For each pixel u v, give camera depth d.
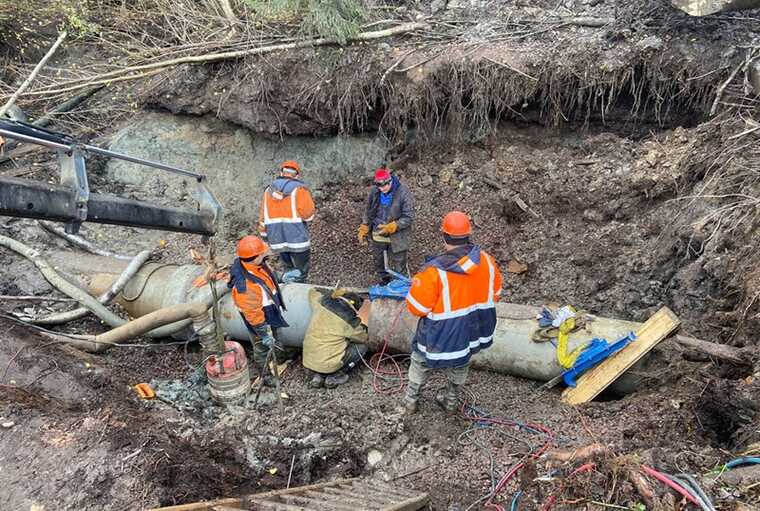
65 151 4.55
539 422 5.11
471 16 8.11
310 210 6.66
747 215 5.65
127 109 8.98
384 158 8.35
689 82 6.80
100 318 6.56
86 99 9.13
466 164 8.03
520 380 5.80
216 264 6.19
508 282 7.21
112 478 4.24
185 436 4.95
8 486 4.22
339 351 5.90
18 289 6.84
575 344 5.47
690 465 4.02
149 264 6.89
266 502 3.71
